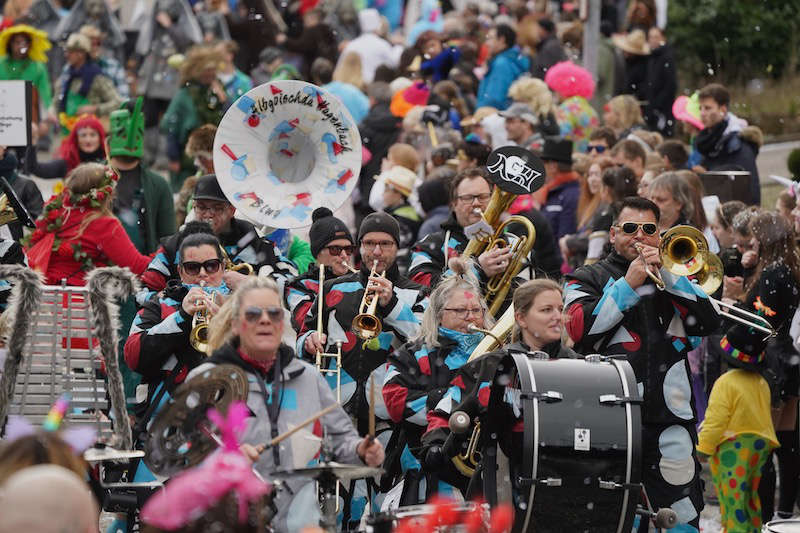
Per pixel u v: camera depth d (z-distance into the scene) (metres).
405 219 42.72
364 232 29.39
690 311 26.98
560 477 23.12
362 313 27.64
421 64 60.66
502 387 24.16
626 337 27.11
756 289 30.44
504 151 29.77
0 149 39.28
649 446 27.08
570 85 53.47
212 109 53.88
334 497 21.77
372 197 43.97
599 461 23.16
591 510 23.31
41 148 64.88
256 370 22.52
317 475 20.92
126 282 25.47
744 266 33.03
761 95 75.88
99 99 59.50
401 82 54.38
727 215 36.09
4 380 24.64
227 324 23.14
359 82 58.94
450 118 54.03
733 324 30.92
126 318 35.16
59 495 14.95
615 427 23.23
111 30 69.38
